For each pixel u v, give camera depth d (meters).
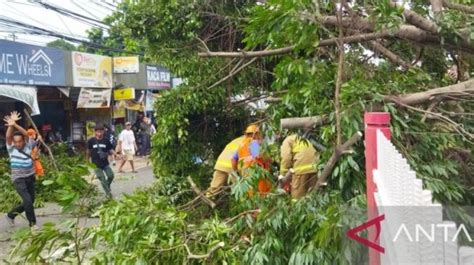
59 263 4.20
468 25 3.71
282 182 4.61
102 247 4.23
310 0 3.40
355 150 3.26
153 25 6.43
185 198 5.93
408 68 4.13
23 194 7.68
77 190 3.71
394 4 3.51
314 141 4.11
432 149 3.28
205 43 6.25
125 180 13.55
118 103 19.11
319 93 3.72
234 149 5.43
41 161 10.15
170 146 6.43
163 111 6.30
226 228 3.52
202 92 6.19
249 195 3.87
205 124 6.63
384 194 2.13
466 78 4.30
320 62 3.86
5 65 12.23
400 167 2.01
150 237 3.35
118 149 15.83
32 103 13.02
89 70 15.96
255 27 3.53
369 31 3.95
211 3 6.16
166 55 6.48
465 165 3.50
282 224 3.18
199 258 3.31
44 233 3.54
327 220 2.76
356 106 3.26
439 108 3.53
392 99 3.34
